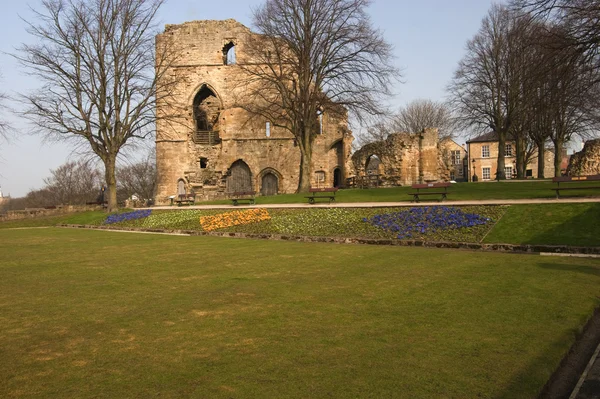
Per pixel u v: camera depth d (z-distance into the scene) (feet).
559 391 17.53
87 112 111.86
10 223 103.65
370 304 27.48
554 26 78.07
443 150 149.38
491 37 143.74
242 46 154.51
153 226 84.17
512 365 18.44
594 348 21.39
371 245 54.65
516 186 93.86
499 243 49.49
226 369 18.45
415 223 60.34
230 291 31.22
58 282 34.86
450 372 17.93
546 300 27.48
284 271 38.24
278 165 156.56
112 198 112.27
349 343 21.09
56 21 107.86
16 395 16.47
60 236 72.79
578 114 141.90
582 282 31.96
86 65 111.04
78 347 21.11
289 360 19.27
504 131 144.25
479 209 61.05
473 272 36.35
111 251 52.49
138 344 21.35
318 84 113.60
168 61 145.48
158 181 152.46
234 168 156.97
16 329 23.72
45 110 108.37
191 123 154.61
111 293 31.17
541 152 151.12
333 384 17.07
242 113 155.33
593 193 69.41
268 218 75.25
